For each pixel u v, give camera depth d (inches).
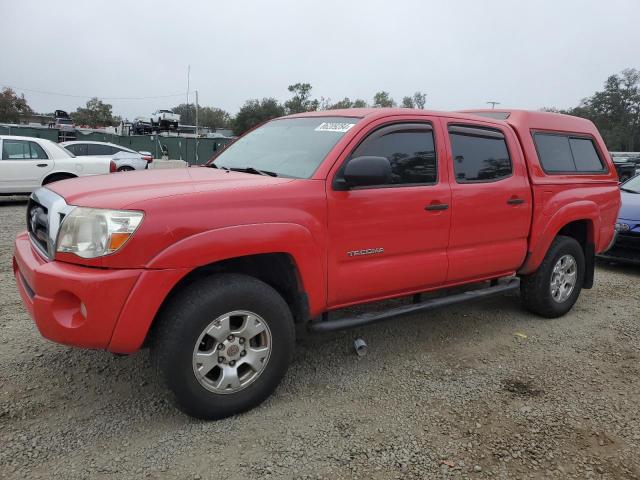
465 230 160.6
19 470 100.7
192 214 110.0
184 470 103.1
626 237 276.4
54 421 117.9
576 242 202.5
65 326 105.9
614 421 127.0
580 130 211.2
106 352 153.5
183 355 111.5
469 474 105.0
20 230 340.5
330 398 133.4
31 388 131.7
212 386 117.3
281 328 124.3
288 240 120.9
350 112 152.3
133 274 104.5
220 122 3703.3
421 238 149.5
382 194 139.3
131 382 137.2
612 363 161.6
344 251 134.2
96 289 103.0
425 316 198.7
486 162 168.7
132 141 1448.1
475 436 118.3
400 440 115.7
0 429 113.6
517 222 176.6
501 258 174.2
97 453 107.2
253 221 116.6
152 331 118.0
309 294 128.6
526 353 166.9
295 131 156.9
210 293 113.3
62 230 108.4
